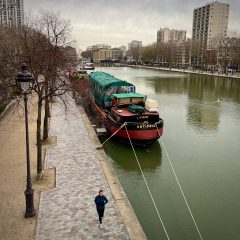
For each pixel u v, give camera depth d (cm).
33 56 1498
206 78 8662
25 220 997
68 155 1680
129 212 1059
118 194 1199
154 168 1769
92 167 1497
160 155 1989
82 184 1291
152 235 1103
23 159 1600
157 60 18762
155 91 5591
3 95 2434
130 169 1750
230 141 2353
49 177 1365
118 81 2486
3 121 2534
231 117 3297
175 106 3962
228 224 1191
